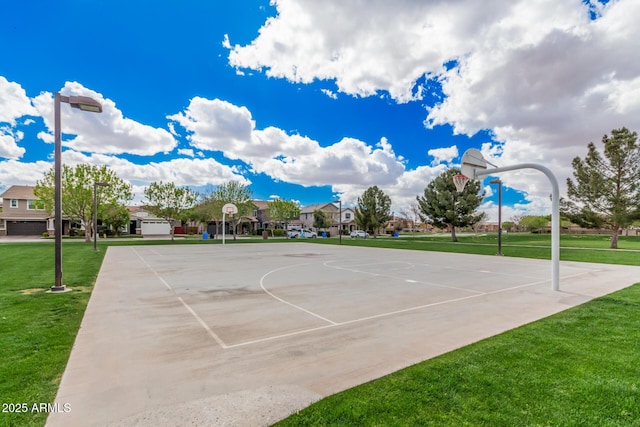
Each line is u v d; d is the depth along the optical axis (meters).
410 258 16.66
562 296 7.25
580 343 4.02
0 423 2.29
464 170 10.18
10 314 5.40
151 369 3.34
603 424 2.29
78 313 5.60
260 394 2.80
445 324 5.03
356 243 30.83
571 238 38.41
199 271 11.33
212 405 2.61
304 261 14.99
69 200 26.53
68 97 7.62
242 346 4.06
